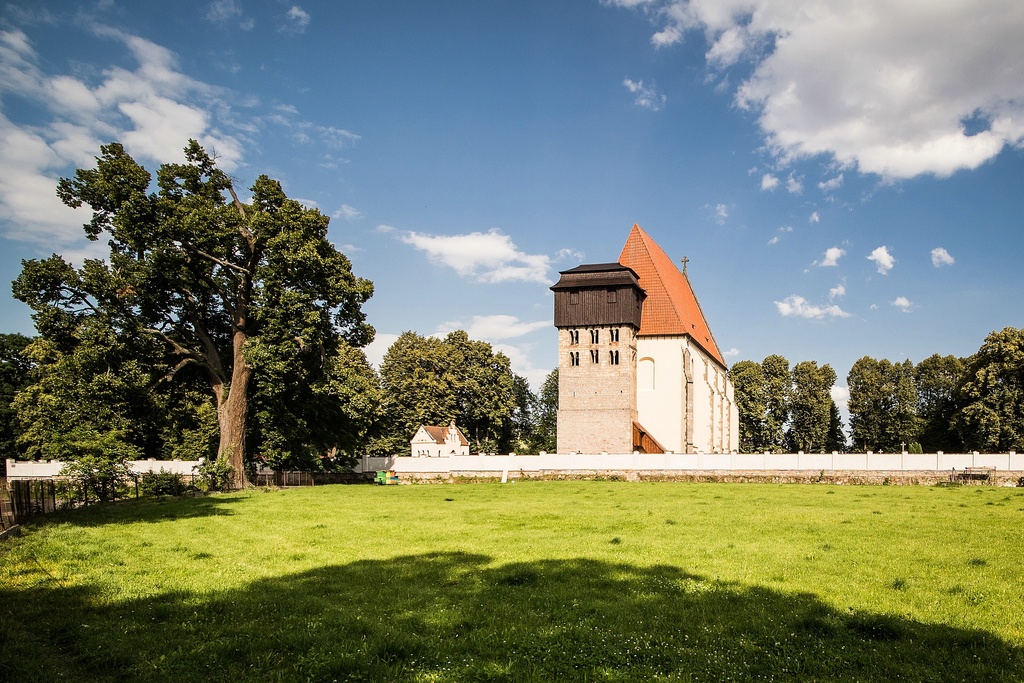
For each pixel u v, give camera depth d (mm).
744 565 16516
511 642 10539
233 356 46969
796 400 122562
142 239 41094
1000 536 21266
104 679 9195
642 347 80688
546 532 22594
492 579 14891
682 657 9961
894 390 114188
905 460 53312
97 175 40656
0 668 9273
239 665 9703
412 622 11586
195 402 53094
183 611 12305
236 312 46031
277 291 43906
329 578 15031
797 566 16406
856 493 41281
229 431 44406
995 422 73062
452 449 100938
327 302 46750
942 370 115875
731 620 11781
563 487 49656
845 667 9625
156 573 15445
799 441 122562
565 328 77375
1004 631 11141
